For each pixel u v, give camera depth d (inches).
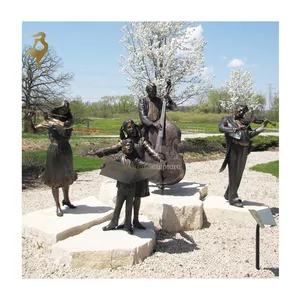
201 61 818.8
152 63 814.5
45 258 211.5
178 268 199.8
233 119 277.0
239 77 1343.5
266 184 451.5
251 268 202.8
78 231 234.7
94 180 467.8
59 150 244.4
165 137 305.1
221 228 273.7
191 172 558.6
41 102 888.9
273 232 266.5
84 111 1455.5
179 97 848.9
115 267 197.2
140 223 235.6
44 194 379.9
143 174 212.8
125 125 213.6
